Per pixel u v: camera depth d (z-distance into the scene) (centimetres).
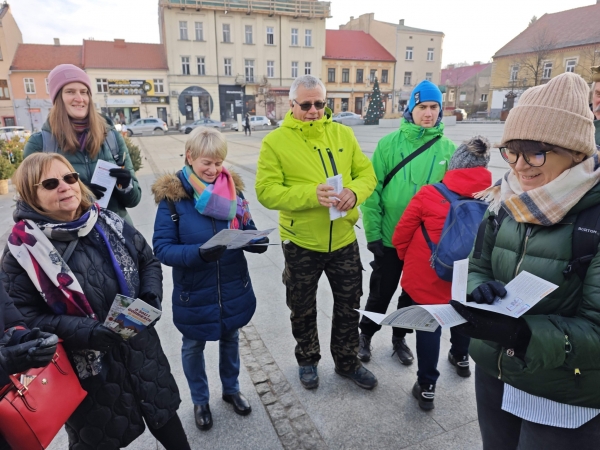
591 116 120
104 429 170
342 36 4822
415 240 241
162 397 185
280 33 4222
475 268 158
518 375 134
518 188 135
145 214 683
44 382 141
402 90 4934
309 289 256
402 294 286
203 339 221
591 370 122
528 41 4144
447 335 323
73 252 161
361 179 255
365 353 291
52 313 158
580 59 3712
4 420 130
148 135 3319
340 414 241
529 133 120
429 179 268
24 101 3788
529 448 137
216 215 214
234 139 2417
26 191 155
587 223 120
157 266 194
